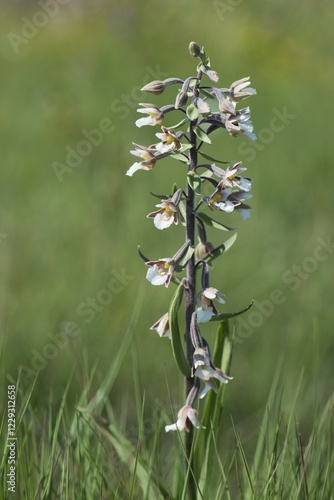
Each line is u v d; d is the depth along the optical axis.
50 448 4.52
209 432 4.12
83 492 4.12
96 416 4.37
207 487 4.14
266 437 4.45
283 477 4.18
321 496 4.17
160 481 4.41
